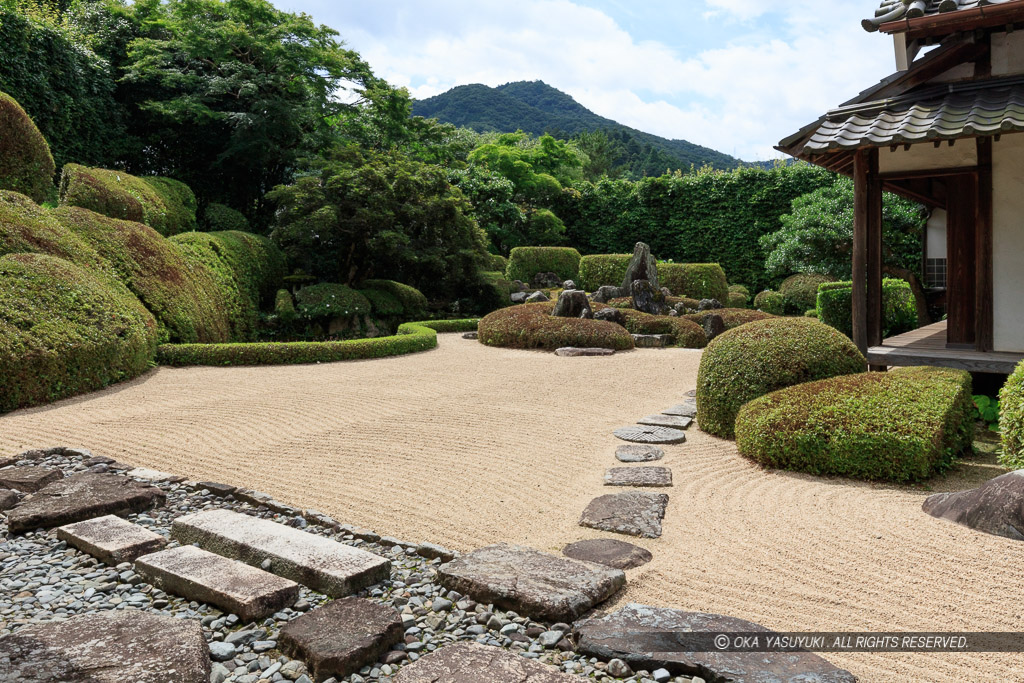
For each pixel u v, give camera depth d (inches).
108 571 116.3
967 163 260.8
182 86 690.8
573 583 105.6
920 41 243.6
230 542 122.7
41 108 545.3
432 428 225.9
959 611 97.9
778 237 641.0
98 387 285.9
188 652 83.5
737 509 146.2
